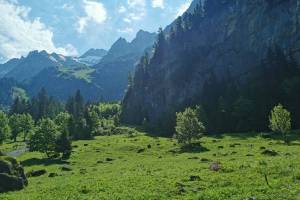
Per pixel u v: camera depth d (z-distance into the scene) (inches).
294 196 1279.5
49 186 1983.3
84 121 6889.8
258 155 2748.5
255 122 5935.0
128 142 5329.7
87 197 1526.8
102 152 4318.4
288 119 4069.9
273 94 6501.0
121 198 1446.9
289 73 6929.1
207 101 7381.9
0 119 6437.0
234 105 6348.4
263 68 7278.5
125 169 2647.6
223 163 2267.5
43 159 4119.1
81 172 2743.6
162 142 5083.7
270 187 1434.5
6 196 1724.9
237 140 4547.2
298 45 7190.0
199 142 4505.4
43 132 4421.8
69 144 4205.2
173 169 2242.9
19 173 2107.5
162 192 1501.0
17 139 7824.8
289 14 7554.1
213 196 1344.7
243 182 1566.2
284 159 2165.4
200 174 1868.8
